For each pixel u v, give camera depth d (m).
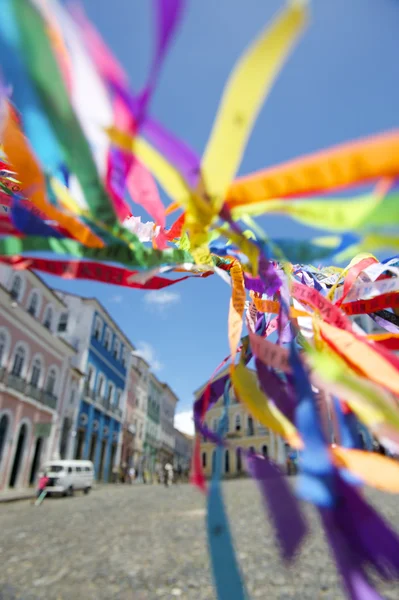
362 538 0.27
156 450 35.00
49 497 12.70
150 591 3.14
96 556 4.30
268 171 0.32
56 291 17.66
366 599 0.25
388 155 0.26
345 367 0.47
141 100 0.28
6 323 13.71
